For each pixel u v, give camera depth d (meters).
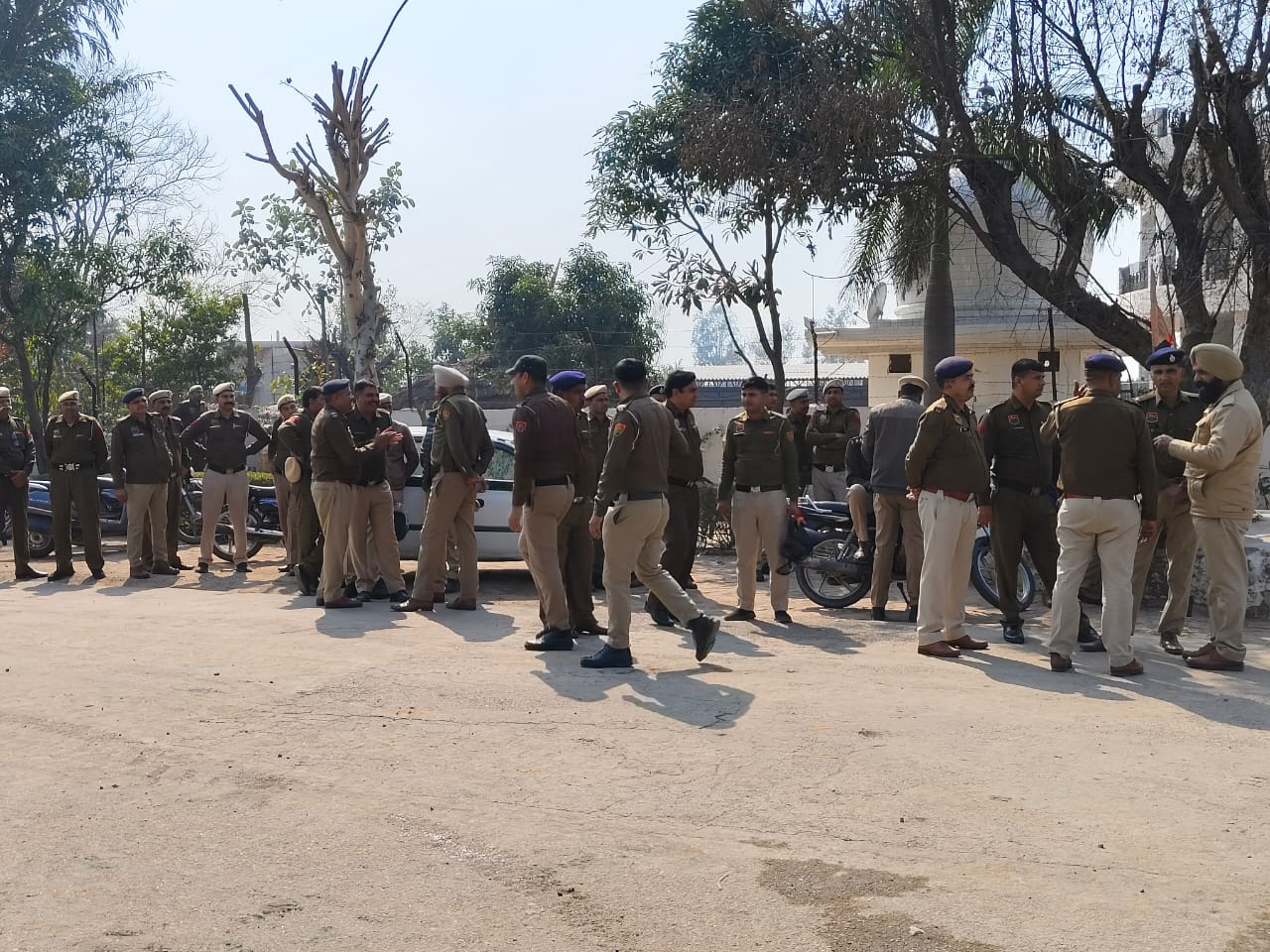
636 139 18.12
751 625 9.57
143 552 13.02
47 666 7.54
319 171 16.08
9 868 4.26
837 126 13.36
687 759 5.50
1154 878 4.18
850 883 4.12
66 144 25.45
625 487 7.42
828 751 5.62
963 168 13.93
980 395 22.23
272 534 14.62
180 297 29.34
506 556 12.02
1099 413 7.50
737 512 9.70
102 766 5.43
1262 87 12.57
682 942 3.69
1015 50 13.23
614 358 35.31
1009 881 4.14
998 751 5.66
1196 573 10.20
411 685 6.96
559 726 6.06
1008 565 8.71
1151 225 16.83
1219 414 7.49
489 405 33.38
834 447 13.05
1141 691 7.02
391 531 10.63
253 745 5.75
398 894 4.03
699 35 18.00
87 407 32.03
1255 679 7.40
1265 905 3.95
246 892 4.05
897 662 7.85
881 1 13.85
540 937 3.72
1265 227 12.36
